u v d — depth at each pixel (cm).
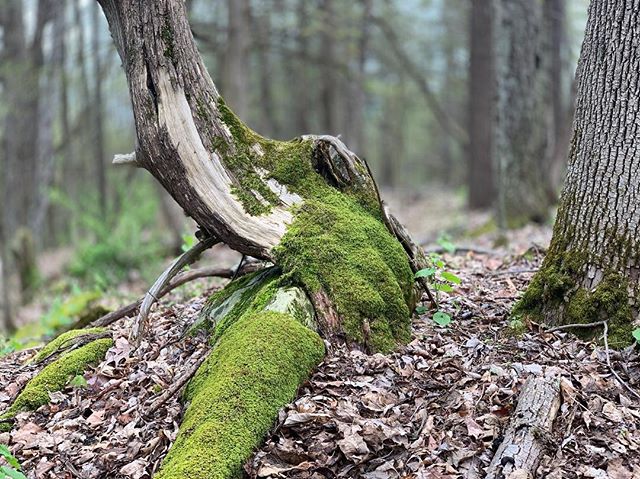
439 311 489
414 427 373
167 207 1628
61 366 477
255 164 480
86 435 415
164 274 503
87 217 1474
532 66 1191
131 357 483
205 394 379
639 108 422
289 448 355
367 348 439
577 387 391
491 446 352
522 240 1001
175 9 459
